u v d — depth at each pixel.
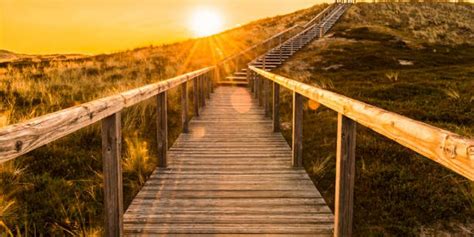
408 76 13.87
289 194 3.91
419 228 3.37
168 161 5.12
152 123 7.52
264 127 7.49
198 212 3.46
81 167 4.85
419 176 4.39
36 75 14.30
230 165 4.94
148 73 16.28
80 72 15.20
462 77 12.80
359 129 6.46
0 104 8.34
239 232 3.08
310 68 19.69
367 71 17.41
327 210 3.51
